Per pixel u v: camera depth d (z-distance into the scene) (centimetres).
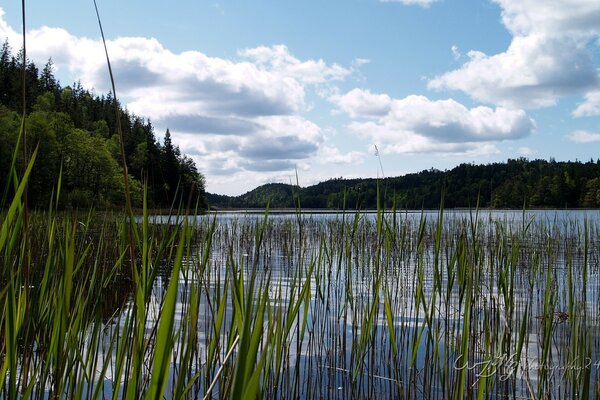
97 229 620
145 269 184
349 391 482
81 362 210
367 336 399
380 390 478
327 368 543
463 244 361
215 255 1416
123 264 592
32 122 3569
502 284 395
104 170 3781
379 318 717
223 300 232
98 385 192
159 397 135
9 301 169
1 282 241
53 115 4200
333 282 964
